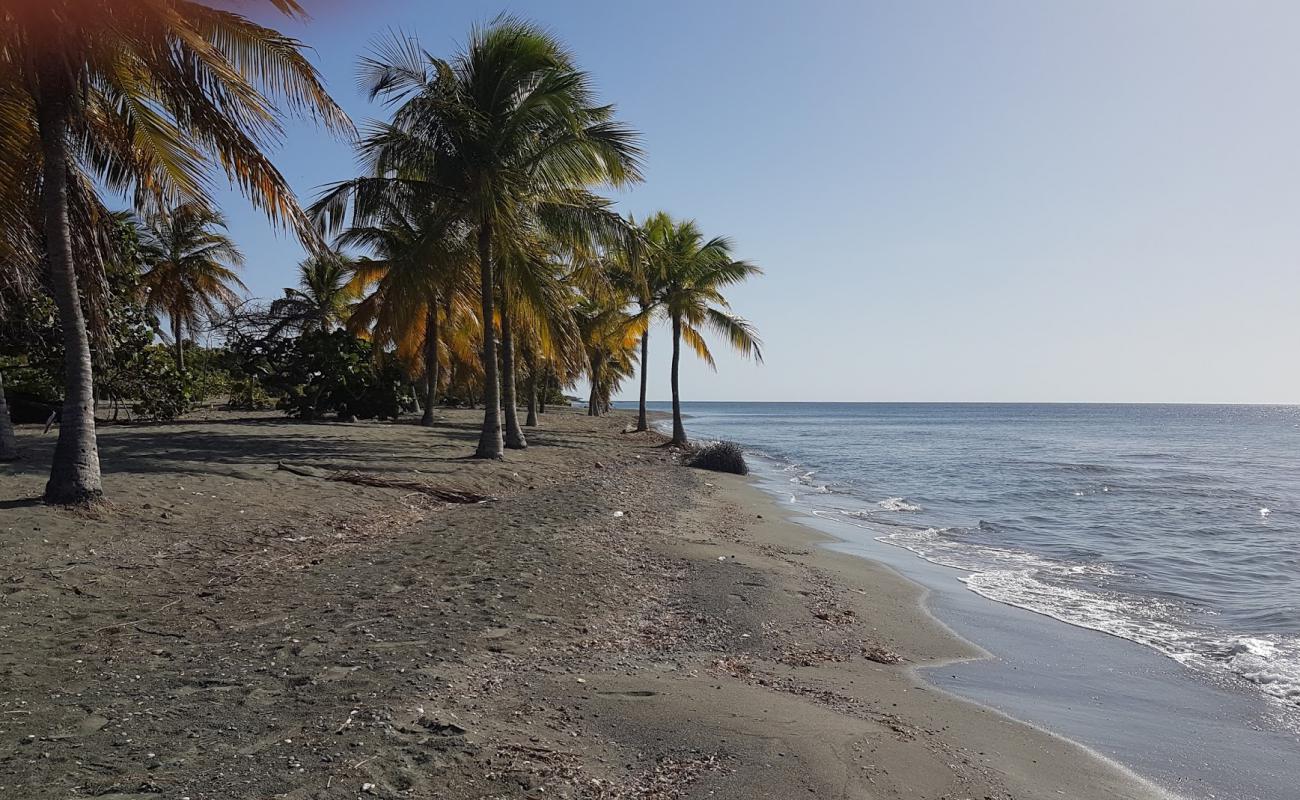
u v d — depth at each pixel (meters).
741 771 3.86
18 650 4.89
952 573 10.66
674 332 28.08
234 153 9.20
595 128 16.02
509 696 4.60
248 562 7.59
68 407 8.64
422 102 14.88
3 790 3.15
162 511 9.07
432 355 28.95
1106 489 22.56
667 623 6.79
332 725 3.95
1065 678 6.29
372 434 21.81
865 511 17.42
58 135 8.55
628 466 21.30
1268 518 16.81
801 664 6.06
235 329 27.98
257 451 15.57
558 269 20.30
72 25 8.23
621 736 4.19
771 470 28.12
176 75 8.84
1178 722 5.38
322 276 33.28
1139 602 9.10
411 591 6.79
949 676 6.20
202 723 3.94
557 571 7.91
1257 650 7.10
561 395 78.88
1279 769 4.64
